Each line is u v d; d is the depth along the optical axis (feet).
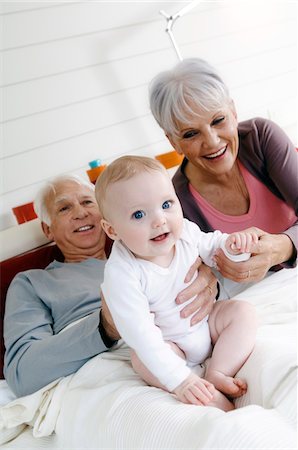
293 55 8.47
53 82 6.43
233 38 7.82
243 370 2.93
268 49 8.18
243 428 2.24
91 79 6.69
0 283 5.04
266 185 4.72
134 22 6.97
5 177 6.18
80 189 5.27
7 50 6.12
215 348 3.09
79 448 3.07
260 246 3.58
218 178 4.65
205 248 3.41
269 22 8.14
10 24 6.11
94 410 3.08
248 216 4.66
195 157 4.47
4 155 6.17
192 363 3.28
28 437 3.63
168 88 4.23
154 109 4.48
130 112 7.02
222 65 7.76
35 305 4.41
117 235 3.07
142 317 2.90
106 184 3.05
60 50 6.45
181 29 7.36
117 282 2.97
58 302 4.41
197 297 3.24
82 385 3.42
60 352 3.56
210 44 7.62
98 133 6.79
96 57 6.72
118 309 2.94
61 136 6.52
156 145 7.25
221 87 4.25
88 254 5.19
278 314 3.57
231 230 4.65
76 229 5.07
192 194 4.72
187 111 4.19
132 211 2.94
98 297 4.45
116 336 3.49
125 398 2.92
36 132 6.35
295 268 4.33
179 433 2.44
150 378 3.04
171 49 7.29
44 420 3.37
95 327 3.49
